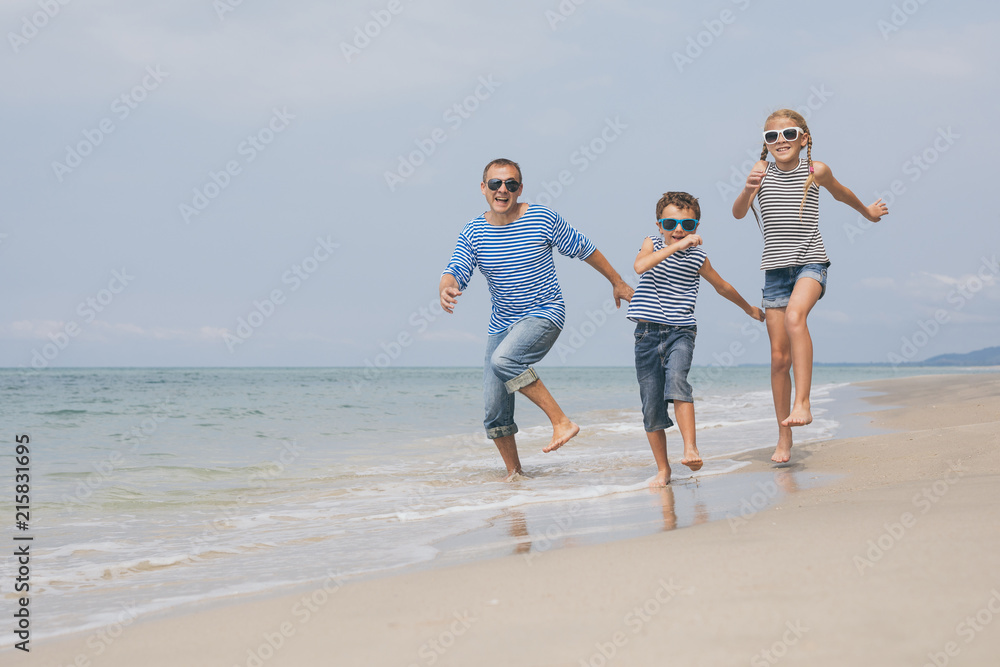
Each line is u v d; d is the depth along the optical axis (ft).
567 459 19.83
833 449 15.87
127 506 14.83
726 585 6.22
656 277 14.51
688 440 14.08
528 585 6.90
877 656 4.59
